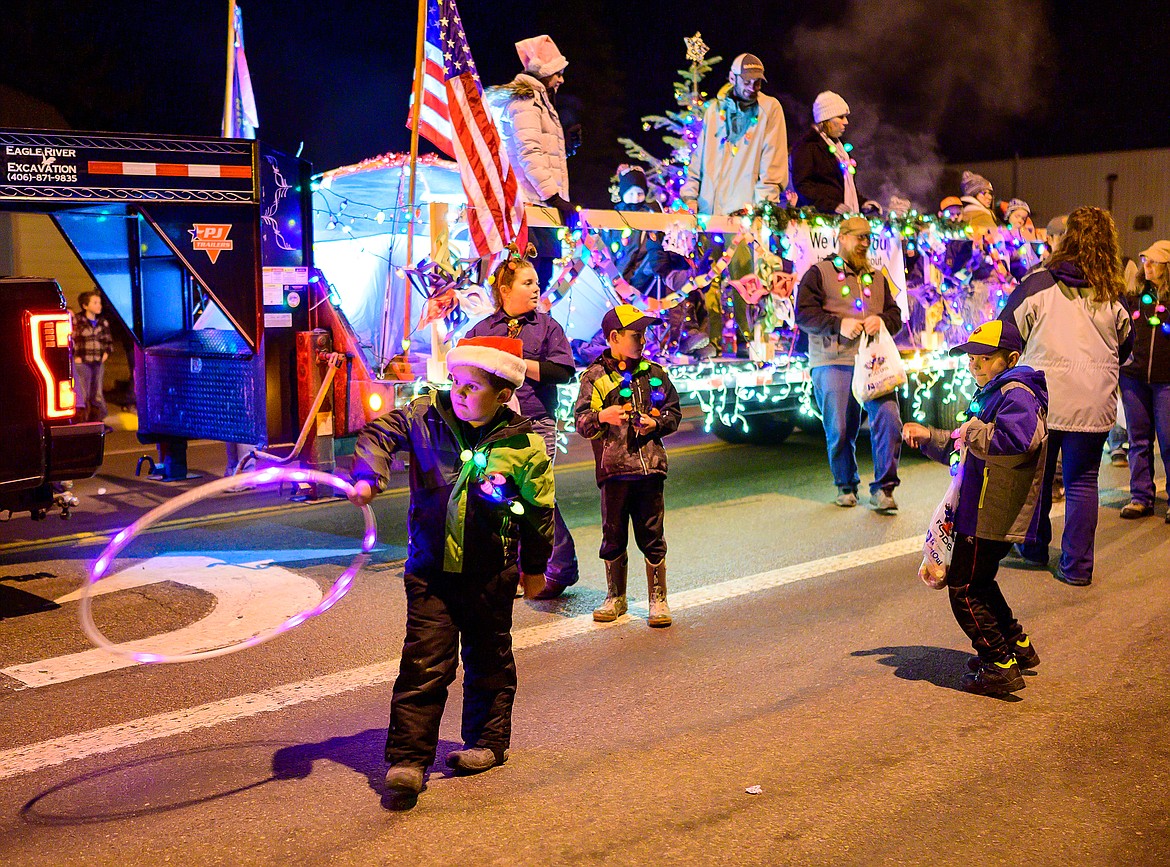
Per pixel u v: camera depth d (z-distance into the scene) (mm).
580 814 4027
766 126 10883
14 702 5176
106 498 10047
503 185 7730
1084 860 3695
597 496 9961
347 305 9867
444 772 4402
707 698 5160
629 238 9992
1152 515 8875
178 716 4992
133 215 9164
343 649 5891
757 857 3715
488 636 4324
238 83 10992
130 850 3797
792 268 10289
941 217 12039
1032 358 6961
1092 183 34125
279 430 8742
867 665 5582
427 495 4184
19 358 6453
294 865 3689
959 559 5160
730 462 11547
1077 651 5754
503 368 4047
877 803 4094
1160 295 8617
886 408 8891
